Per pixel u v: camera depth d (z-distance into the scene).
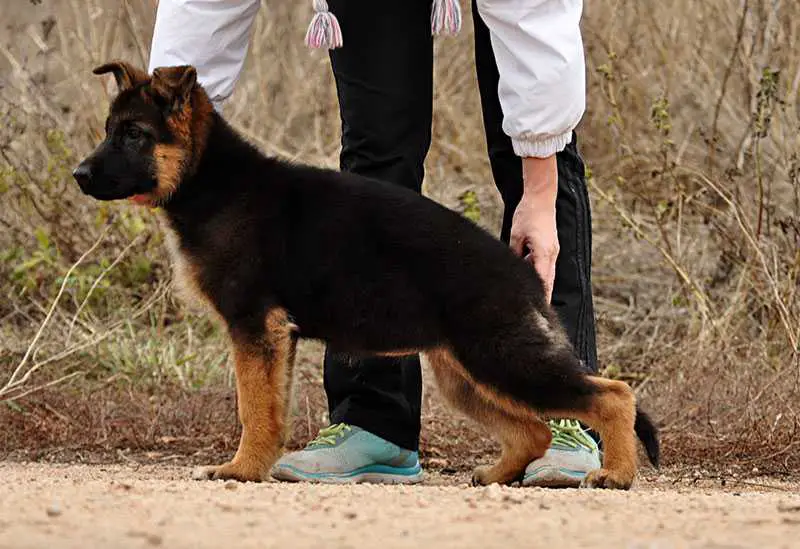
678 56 19.00
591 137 19.17
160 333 15.38
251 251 9.73
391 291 9.60
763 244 15.48
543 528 6.46
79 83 17.66
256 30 20.11
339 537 6.12
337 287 9.68
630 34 18.52
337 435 10.45
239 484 8.57
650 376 14.70
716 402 13.34
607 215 18.17
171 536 6.06
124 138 10.03
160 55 10.54
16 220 16.73
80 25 18.05
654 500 7.71
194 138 10.01
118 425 13.37
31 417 13.30
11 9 19.41
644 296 17.06
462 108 19.67
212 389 14.24
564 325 10.37
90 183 9.97
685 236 17.05
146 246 16.45
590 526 6.54
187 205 9.94
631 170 18.02
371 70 10.27
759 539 6.21
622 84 17.77
